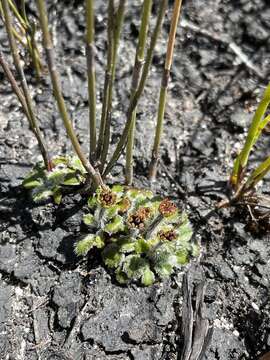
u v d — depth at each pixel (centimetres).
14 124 13
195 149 13
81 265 11
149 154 13
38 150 13
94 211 12
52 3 15
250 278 11
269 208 12
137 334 10
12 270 11
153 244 11
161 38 15
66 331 11
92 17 8
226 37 15
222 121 14
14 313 11
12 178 12
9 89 14
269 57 15
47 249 11
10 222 12
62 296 11
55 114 13
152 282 11
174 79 14
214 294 11
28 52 14
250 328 11
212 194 12
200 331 10
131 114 10
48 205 12
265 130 13
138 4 15
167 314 11
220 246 12
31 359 10
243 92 14
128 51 15
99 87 14
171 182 13
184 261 11
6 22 9
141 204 11
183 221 11
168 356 10
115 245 11
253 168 13
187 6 16
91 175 11
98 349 10
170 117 14
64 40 15
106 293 11
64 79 14
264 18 16
